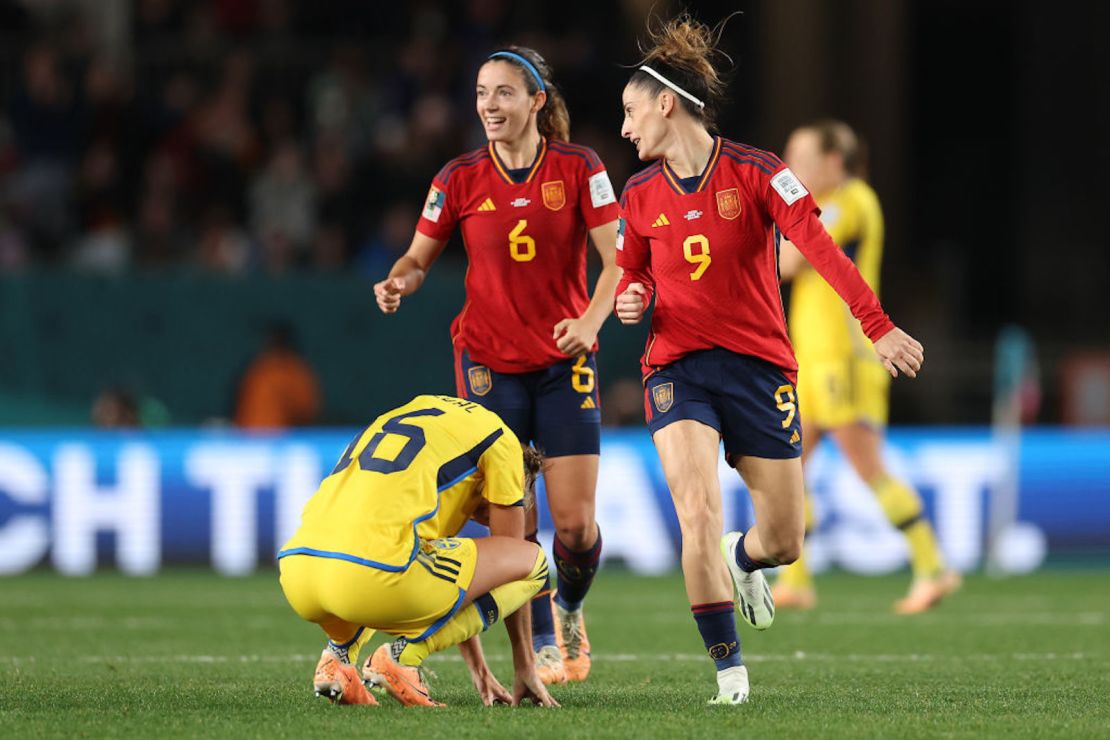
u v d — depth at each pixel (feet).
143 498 135.23
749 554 62.49
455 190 66.18
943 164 271.49
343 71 195.00
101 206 177.78
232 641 85.92
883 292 198.59
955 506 138.72
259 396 149.79
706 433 58.29
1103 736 50.83
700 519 57.47
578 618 69.51
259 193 180.86
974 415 168.66
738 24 218.18
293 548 53.83
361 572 52.60
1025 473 139.64
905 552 138.31
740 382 58.59
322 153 186.50
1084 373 165.48
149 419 152.66
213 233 173.99
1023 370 160.97
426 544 54.24
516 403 66.49
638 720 52.95
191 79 194.90
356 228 184.14
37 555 133.80
